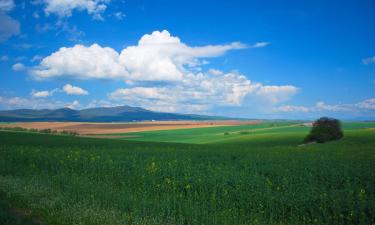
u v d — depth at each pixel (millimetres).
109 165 20984
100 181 16812
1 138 62844
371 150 41594
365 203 12234
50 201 12484
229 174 17828
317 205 12539
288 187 15188
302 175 18172
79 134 132750
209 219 10953
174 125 192500
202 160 26516
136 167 20625
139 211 11414
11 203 12594
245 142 91938
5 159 24938
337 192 13961
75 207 11758
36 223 10359
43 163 22938
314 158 27562
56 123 182500
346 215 11969
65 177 17094
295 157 28609
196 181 16312
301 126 172500
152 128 172625
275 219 12133
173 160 24031
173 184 15961
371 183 16188
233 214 11961
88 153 28875
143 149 39594
